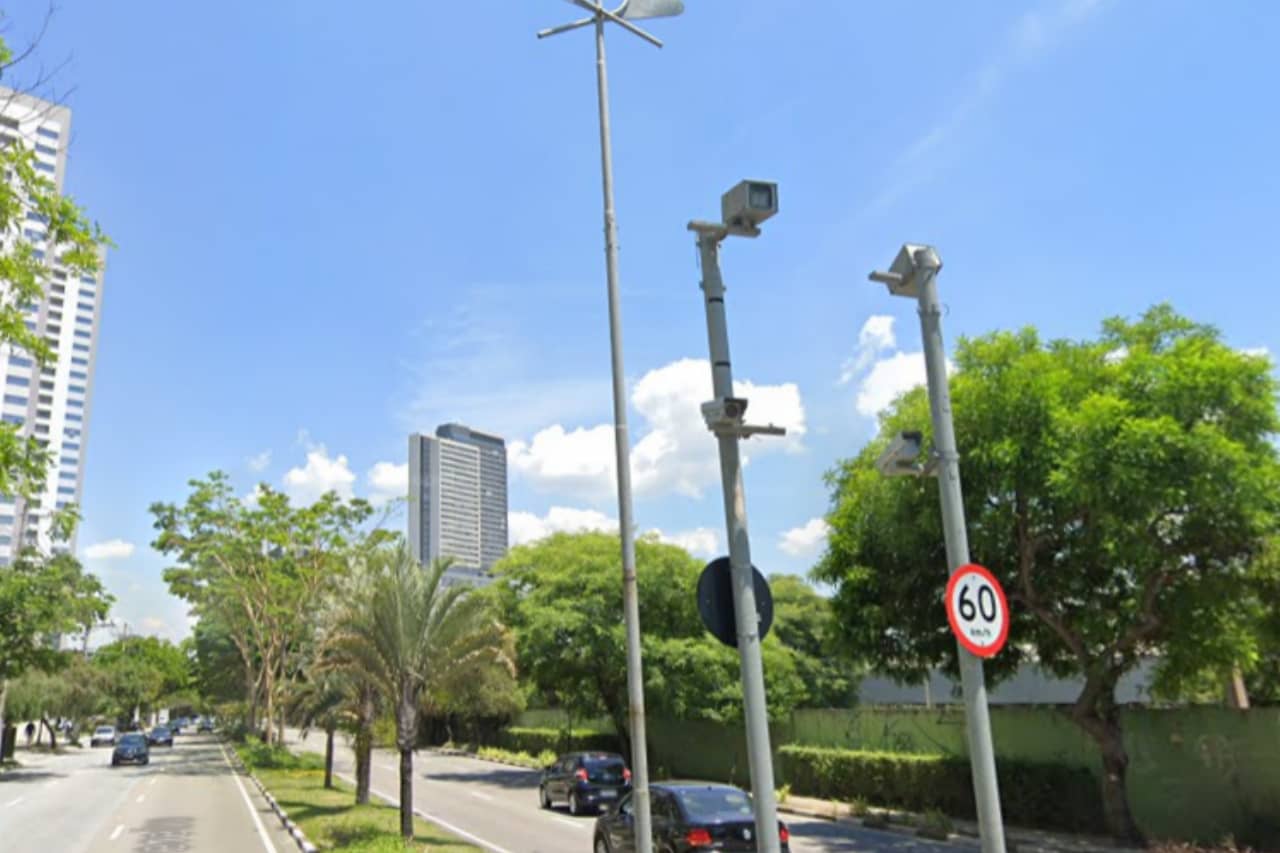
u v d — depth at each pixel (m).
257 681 54.66
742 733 31.06
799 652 45.16
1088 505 14.56
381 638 17.00
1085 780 18.08
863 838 18.56
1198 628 14.77
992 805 6.30
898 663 19.89
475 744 54.22
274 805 23.06
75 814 23.31
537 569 35.59
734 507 6.70
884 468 7.09
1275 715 15.62
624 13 10.64
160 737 67.31
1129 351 16.44
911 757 22.52
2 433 10.15
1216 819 16.28
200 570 45.94
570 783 23.25
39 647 38.41
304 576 40.31
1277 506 14.06
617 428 9.59
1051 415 14.94
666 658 30.45
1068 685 31.55
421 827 18.50
